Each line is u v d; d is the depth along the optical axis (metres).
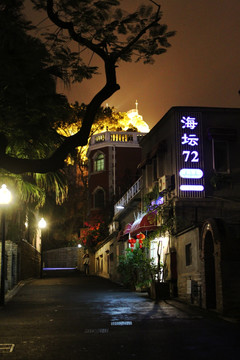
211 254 15.62
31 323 12.68
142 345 9.32
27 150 11.60
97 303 17.80
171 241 20.88
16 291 24.06
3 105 9.44
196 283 16.66
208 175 21.03
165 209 20.95
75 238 64.25
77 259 61.00
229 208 20.72
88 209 49.72
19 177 14.23
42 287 26.72
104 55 9.61
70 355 8.53
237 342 9.48
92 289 25.42
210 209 20.64
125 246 31.56
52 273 48.47
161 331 10.95
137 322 12.48
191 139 21.19
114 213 40.62
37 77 9.65
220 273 14.05
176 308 15.74
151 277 21.22
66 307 16.59
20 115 9.46
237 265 14.09
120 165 47.69
